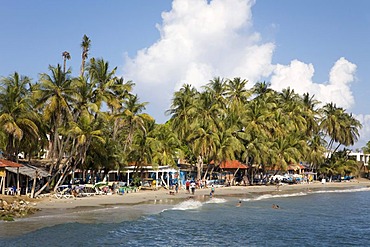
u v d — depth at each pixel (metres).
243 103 92.25
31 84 50.97
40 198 47.16
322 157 105.62
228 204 54.44
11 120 45.44
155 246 29.23
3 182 45.44
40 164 57.81
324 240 33.72
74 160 54.53
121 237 30.91
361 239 34.47
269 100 97.88
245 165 87.06
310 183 105.19
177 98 80.75
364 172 130.00
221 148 76.38
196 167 86.50
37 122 50.03
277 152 88.19
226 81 89.62
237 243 31.44
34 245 26.50
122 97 64.81
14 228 30.91
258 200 61.19
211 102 81.38
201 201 55.34
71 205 44.22
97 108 50.66
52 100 47.00
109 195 55.34
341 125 112.00
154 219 39.44
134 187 62.25
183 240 31.58
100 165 58.09
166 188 68.69
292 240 33.22
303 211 51.31
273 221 42.00
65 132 49.19
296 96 108.19
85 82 51.66
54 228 31.73
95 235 30.75
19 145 51.72
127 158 64.88
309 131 107.12
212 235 33.88
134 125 64.12
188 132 78.81
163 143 69.69
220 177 88.19
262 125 87.50
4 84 47.75
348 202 65.06
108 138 58.25
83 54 69.56
